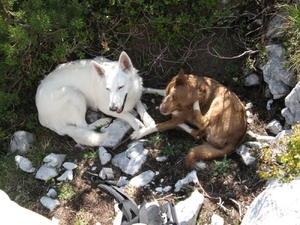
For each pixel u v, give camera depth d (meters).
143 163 1.97
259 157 1.87
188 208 1.68
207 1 2.16
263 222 1.44
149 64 2.32
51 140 2.22
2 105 2.12
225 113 1.89
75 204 1.91
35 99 2.27
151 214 1.11
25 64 2.21
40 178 2.04
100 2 2.25
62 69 2.22
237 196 1.76
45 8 2.00
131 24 2.25
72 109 2.11
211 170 1.85
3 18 1.93
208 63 2.26
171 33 2.24
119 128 2.11
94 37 2.32
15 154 2.22
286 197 1.45
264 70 2.10
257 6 2.20
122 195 1.29
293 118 1.92
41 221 0.59
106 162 2.01
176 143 2.03
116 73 1.97
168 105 1.92
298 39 2.00
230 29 2.23
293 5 2.07
